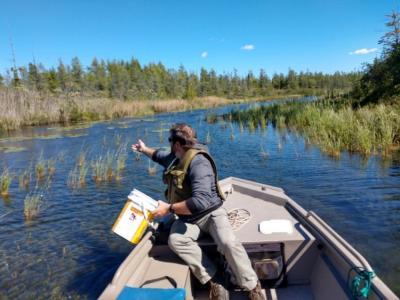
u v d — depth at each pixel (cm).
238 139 1398
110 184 845
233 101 5456
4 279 447
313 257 326
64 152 1295
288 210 414
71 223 619
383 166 852
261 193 461
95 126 2292
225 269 327
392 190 685
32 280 442
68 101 3052
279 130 1580
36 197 757
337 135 1134
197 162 305
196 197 296
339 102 1844
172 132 319
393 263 434
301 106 1919
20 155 1275
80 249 520
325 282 295
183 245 311
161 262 326
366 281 235
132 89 6322
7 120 2308
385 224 540
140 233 331
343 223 552
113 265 470
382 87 1602
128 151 1266
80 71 6894
